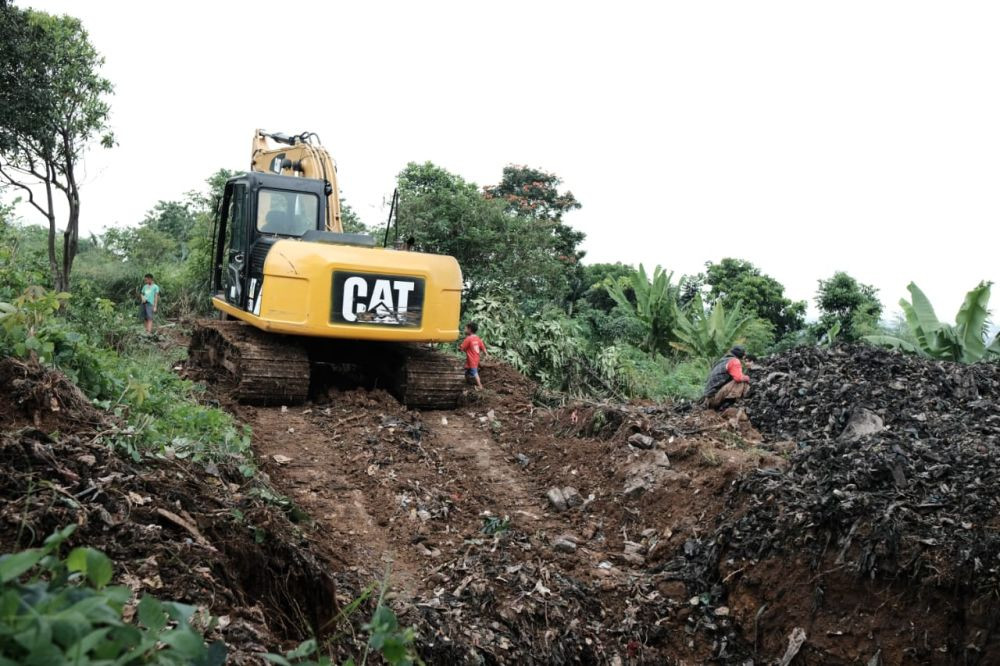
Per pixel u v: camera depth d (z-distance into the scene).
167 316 20.16
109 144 19.33
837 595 6.56
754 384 11.70
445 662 5.56
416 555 6.97
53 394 5.68
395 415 9.97
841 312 28.20
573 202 35.44
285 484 7.79
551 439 9.71
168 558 4.26
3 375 5.61
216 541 4.85
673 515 7.92
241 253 11.12
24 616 1.86
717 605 6.97
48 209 19.17
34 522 3.92
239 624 3.93
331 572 6.09
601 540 7.82
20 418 5.39
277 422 9.42
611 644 6.48
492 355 14.91
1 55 17.67
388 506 7.68
